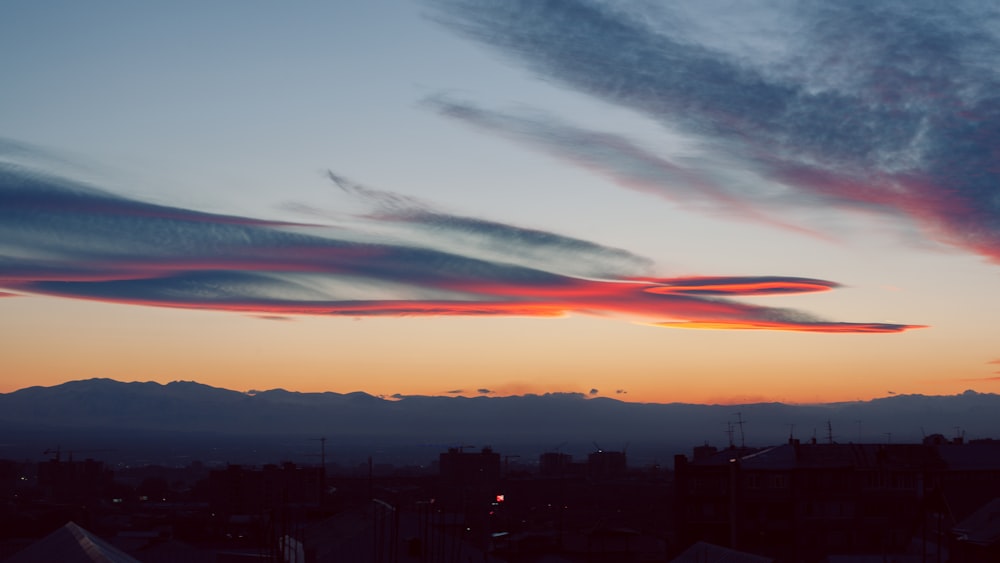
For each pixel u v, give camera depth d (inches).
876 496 5049.2
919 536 4987.7
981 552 3474.4
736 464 5167.3
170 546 5012.3
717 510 5221.5
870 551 4990.2
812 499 5059.1
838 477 5073.8
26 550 2856.8
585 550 5807.1
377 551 3201.3
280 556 3484.3
